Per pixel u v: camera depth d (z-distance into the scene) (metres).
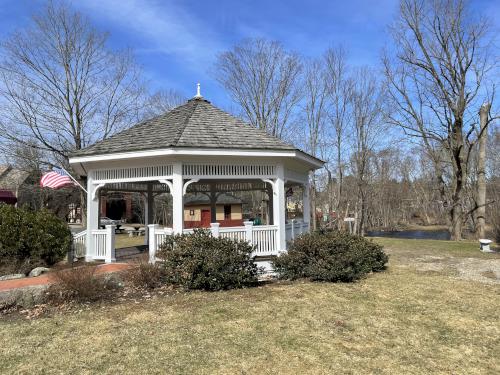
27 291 6.72
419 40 23.11
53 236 9.94
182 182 9.41
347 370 4.25
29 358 4.57
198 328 5.51
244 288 7.91
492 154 33.91
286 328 5.52
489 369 4.32
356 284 8.41
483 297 7.41
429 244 18.00
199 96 12.05
